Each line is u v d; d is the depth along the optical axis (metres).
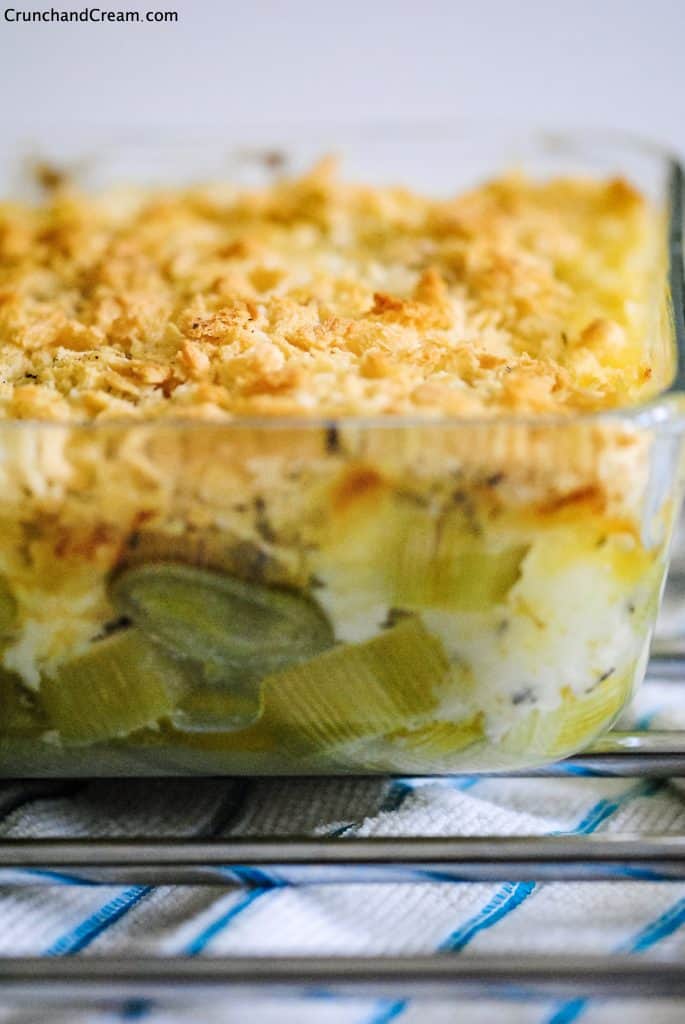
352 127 0.48
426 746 0.35
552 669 0.34
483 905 0.33
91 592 0.34
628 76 0.54
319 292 0.40
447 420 0.32
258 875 0.34
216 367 0.36
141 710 0.34
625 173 0.46
